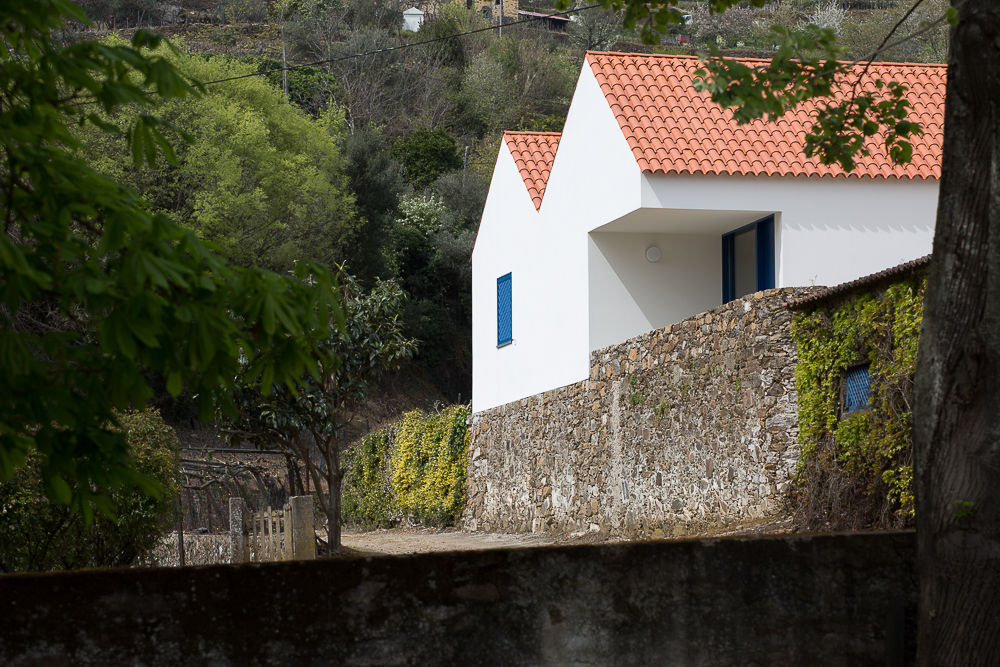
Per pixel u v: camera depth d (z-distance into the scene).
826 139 7.73
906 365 11.25
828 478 12.48
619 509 18.06
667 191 16.97
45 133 4.50
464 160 59.84
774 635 5.63
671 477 16.42
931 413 5.46
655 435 16.98
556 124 65.75
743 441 14.38
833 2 75.62
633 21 7.60
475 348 25.80
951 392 5.39
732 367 14.76
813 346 13.23
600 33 77.50
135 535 11.94
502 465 23.30
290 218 41.97
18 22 4.11
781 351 13.82
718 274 19.72
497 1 86.88
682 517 16.00
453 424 25.31
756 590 5.64
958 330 5.39
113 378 4.19
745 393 14.38
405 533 24.70
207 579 4.96
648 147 17.20
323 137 45.88
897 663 5.71
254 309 4.20
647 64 19.22
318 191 42.50
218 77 43.41
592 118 19.08
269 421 17.17
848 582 5.75
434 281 48.91
